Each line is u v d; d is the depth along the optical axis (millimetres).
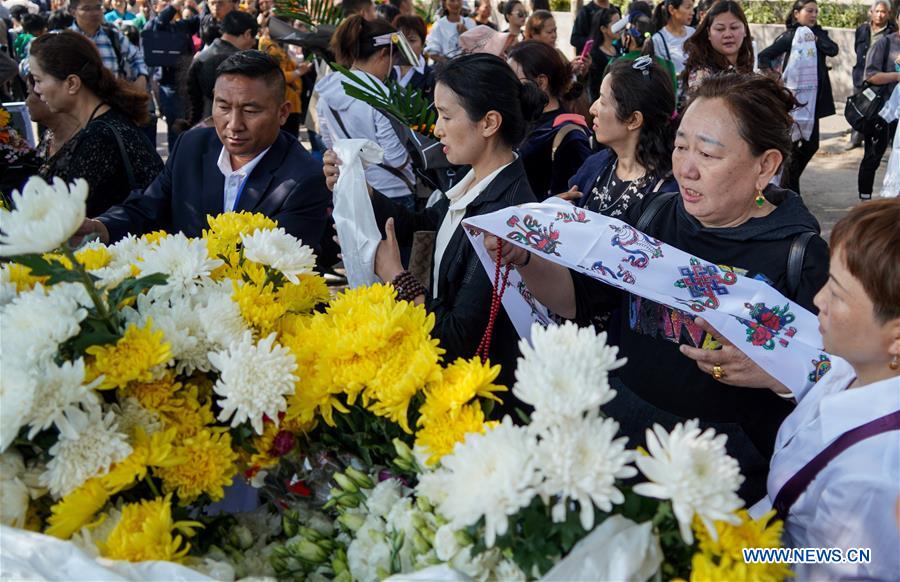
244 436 1646
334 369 1600
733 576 1243
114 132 3439
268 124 3004
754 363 1912
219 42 6215
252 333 1775
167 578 1371
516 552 1306
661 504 1291
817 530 1581
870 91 8242
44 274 1500
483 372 1539
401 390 1539
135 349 1543
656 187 3197
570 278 2336
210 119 4324
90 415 1492
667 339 2096
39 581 1306
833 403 1569
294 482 1677
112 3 13391
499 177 2453
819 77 7891
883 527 1479
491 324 2238
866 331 1533
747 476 2020
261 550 1646
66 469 1450
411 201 4711
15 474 1510
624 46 8008
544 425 1273
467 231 2271
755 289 1941
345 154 2623
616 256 2062
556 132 4031
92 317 1569
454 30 9469
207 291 1805
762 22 14602
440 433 1500
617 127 3230
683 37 6730
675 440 1247
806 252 1980
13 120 5336
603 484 1230
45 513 1565
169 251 1796
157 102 11008
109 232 3023
